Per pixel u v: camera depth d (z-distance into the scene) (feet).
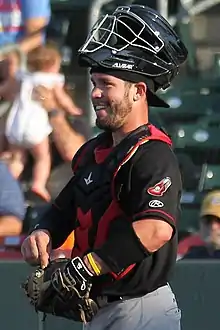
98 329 32.09
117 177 30.96
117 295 31.40
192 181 67.67
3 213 57.21
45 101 64.23
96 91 31.60
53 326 48.26
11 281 48.49
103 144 32.96
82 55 31.68
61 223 33.94
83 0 73.00
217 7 75.41
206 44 75.31
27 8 66.95
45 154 63.10
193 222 63.98
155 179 30.25
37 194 62.03
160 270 31.09
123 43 31.55
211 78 74.79
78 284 30.35
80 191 32.37
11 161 62.49
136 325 31.50
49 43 69.72
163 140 31.37
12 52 65.10
